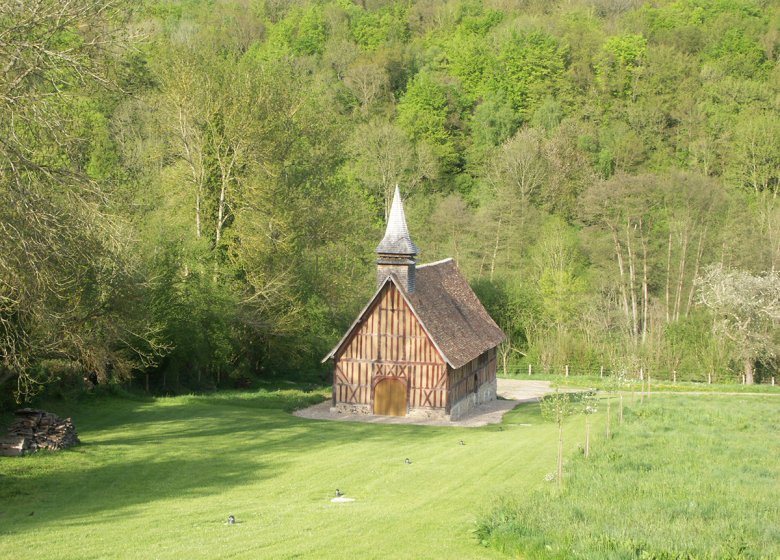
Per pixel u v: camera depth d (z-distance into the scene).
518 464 26.97
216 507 21.27
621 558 15.43
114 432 34.53
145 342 42.84
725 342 60.91
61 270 26.05
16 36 24.28
